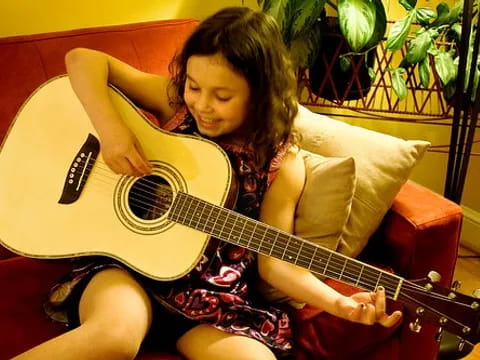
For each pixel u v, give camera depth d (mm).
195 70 1087
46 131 1199
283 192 1204
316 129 1440
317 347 1187
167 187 1145
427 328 1364
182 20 1641
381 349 1320
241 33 1085
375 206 1347
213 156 1138
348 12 1735
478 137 2385
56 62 1384
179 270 1092
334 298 1120
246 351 1057
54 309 1141
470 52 1951
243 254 1188
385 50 1982
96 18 1761
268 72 1120
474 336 1012
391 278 1043
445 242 1354
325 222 1257
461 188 1944
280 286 1167
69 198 1162
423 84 1922
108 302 1030
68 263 1262
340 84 1963
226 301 1117
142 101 1301
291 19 1768
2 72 1324
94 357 945
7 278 1245
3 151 1197
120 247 1118
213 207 1091
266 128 1162
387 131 2396
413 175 2498
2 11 1619
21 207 1169
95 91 1167
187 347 1101
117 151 1126
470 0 1680
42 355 916
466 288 2176
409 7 1915
